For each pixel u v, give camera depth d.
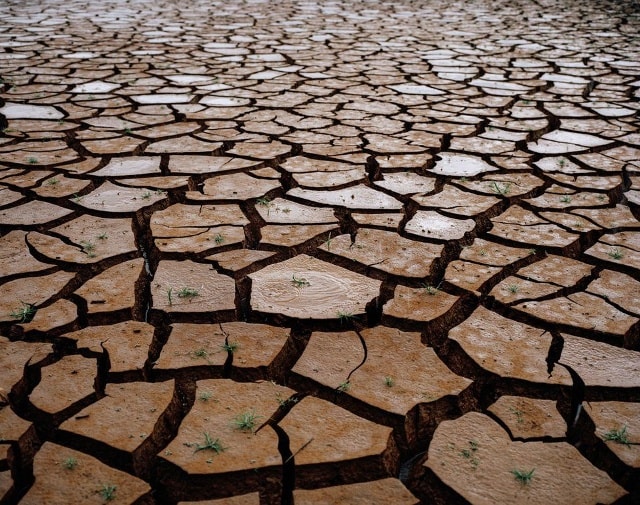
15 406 1.44
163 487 1.25
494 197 2.70
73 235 2.28
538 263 2.12
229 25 8.20
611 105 4.24
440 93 4.57
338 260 2.15
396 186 2.83
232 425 1.38
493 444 1.34
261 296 1.90
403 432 1.40
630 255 2.16
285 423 1.40
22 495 1.23
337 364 1.60
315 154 3.25
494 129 3.72
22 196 2.62
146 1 11.30
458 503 1.21
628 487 1.25
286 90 4.62
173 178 2.87
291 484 1.25
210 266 2.09
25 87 4.59
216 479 1.25
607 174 2.99
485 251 2.20
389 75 5.18
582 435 1.39
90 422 1.37
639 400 1.48
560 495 1.21
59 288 1.92
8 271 2.02
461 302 1.90
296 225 2.41
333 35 7.43
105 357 1.60
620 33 7.68
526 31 7.88
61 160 3.08
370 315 1.85
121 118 3.85
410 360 1.62
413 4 11.30
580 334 1.73
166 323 1.78
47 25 7.93
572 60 5.86
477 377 1.57
